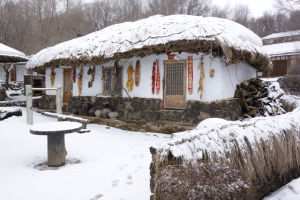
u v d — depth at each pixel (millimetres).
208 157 2500
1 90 14523
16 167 4156
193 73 6926
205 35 6066
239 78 7977
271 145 3254
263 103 7766
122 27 9547
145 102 7770
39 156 4809
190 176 2322
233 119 6621
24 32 28422
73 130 4246
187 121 6781
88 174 3854
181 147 2465
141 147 5457
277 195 3119
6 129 6867
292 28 26609
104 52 8312
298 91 16672
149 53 7281
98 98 9328
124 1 34438
